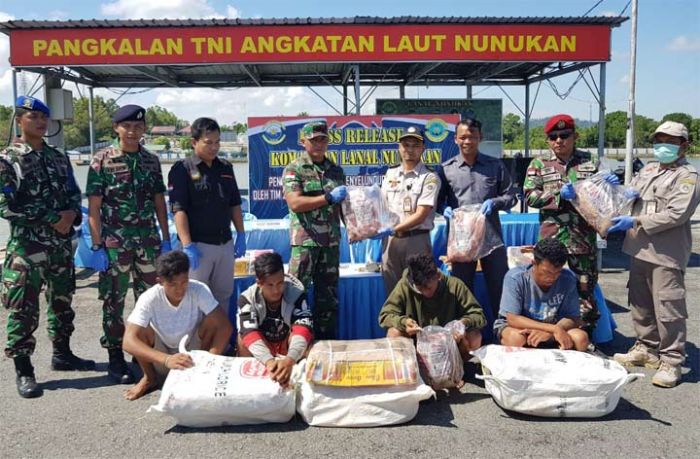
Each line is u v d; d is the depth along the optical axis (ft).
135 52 25.84
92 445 9.80
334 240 13.39
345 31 25.98
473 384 12.59
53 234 12.44
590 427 10.40
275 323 11.68
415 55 26.16
